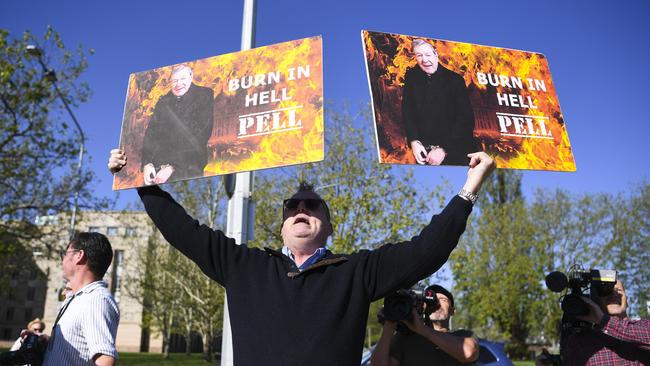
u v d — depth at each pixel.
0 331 60.22
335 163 14.23
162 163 3.10
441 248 2.42
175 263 24.14
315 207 2.87
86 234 3.43
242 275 2.65
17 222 16.03
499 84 3.05
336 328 2.42
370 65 2.89
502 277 28.92
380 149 2.76
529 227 29.11
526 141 2.98
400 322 3.55
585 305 3.18
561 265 28.36
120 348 51.22
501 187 33.53
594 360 3.38
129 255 28.34
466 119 2.93
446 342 3.37
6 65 14.12
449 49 3.04
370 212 13.58
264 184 14.90
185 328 34.25
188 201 23.78
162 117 3.19
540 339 32.03
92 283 3.27
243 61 3.15
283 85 3.03
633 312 25.59
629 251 26.64
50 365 3.03
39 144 15.12
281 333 2.41
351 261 2.63
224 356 5.60
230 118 3.06
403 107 2.86
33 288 61.56
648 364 3.29
